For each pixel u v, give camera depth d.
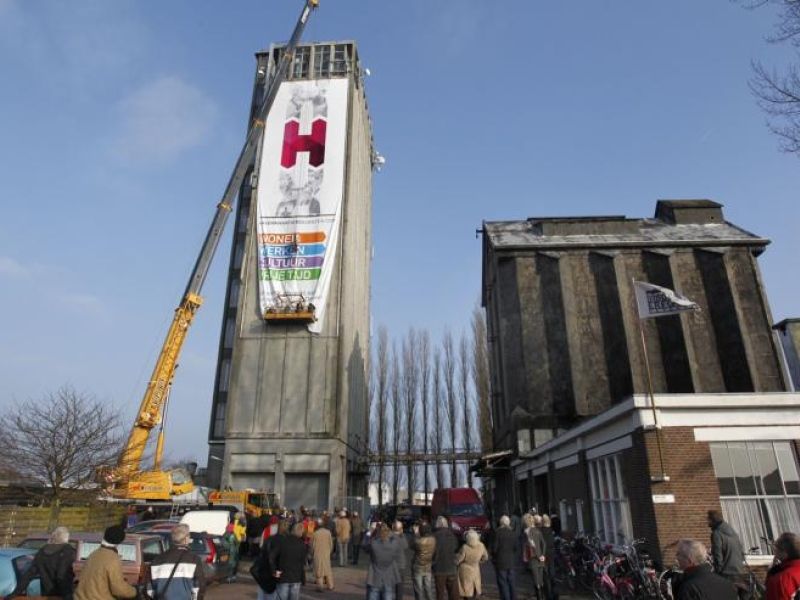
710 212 41.72
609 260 37.22
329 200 44.91
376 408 59.69
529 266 37.91
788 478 14.08
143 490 28.23
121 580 6.40
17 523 20.34
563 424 33.84
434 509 29.06
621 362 35.09
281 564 9.55
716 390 34.53
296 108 47.75
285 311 41.97
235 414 40.81
